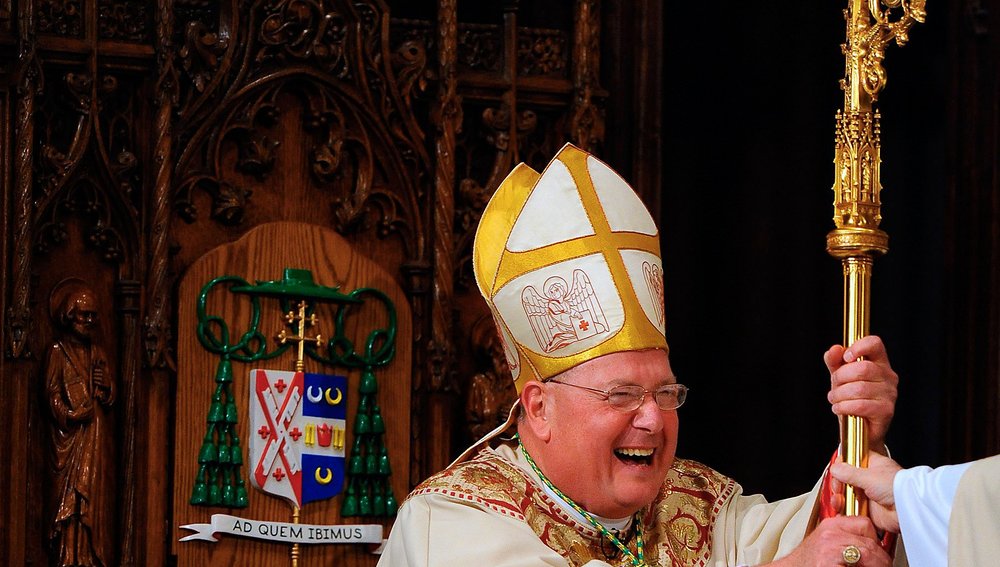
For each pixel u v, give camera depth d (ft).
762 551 28.86
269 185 36.09
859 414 26.23
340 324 36.04
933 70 43.83
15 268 33.22
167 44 34.83
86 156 34.32
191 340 34.65
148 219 34.68
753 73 43.57
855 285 26.73
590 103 38.24
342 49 36.55
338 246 36.19
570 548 28.60
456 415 37.27
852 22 27.32
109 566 33.94
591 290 28.66
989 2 40.88
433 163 37.40
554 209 29.40
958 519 24.09
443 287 36.78
